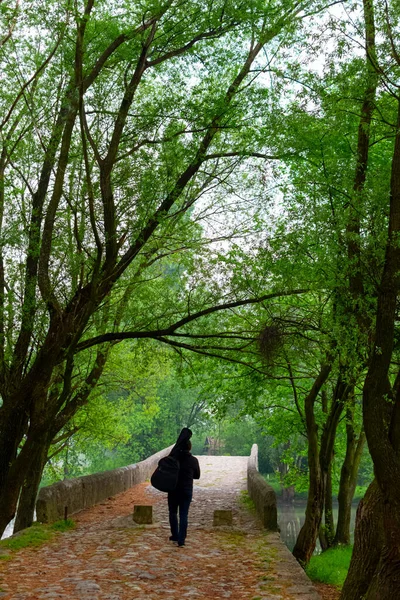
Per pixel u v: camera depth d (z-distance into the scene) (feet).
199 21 41.29
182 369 57.72
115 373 79.97
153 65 42.42
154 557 33.32
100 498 59.31
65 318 41.65
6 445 42.11
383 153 43.19
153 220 41.88
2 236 41.45
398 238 24.30
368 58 30.04
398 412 23.68
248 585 27.78
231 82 46.16
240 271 42.16
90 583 27.14
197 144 43.24
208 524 46.93
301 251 35.19
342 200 36.11
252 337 45.50
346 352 34.42
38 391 41.45
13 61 41.34
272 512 43.45
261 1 39.91
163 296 49.96
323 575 45.88
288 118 38.68
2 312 41.65
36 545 36.52
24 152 43.19
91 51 41.39
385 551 23.80
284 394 66.74
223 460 119.24
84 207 42.04
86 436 86.43
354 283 32.24
